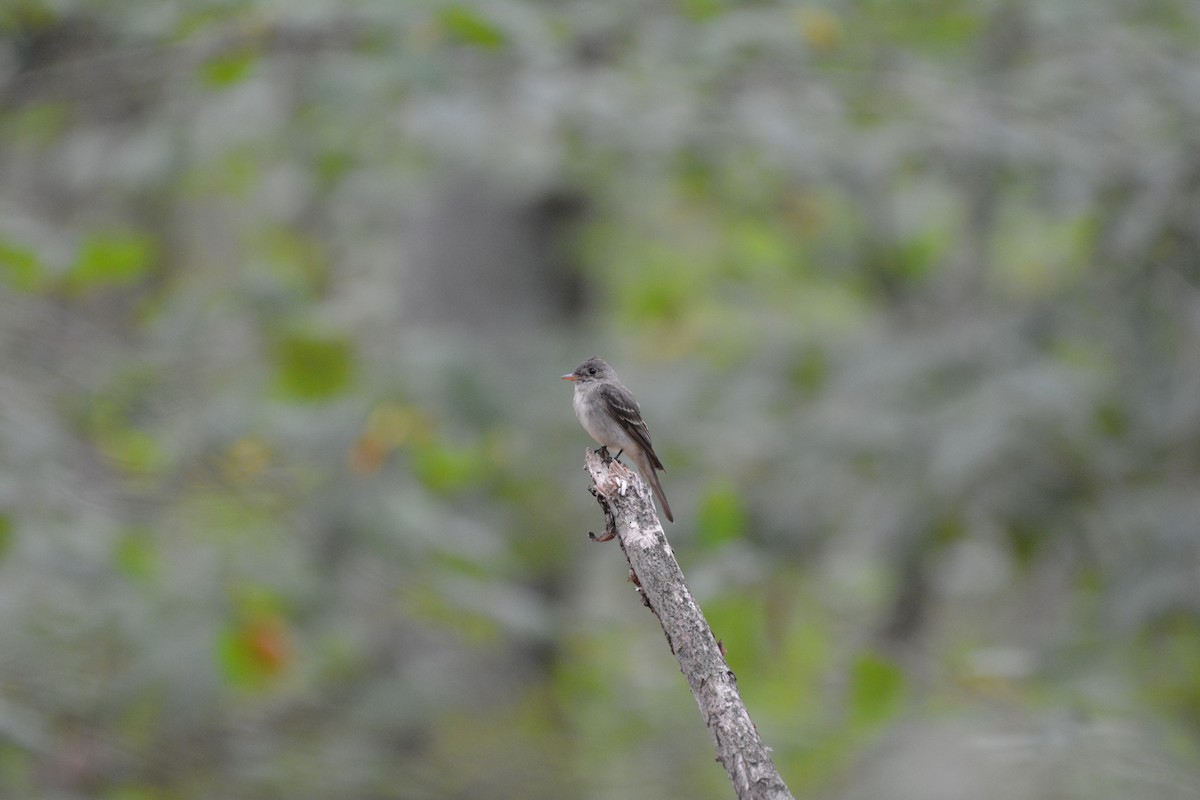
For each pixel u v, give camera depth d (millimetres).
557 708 13586
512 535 14992
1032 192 13352
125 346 11281
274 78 12008
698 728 14273
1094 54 13680
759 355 16312
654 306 22641
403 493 10672
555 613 12898
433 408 11586
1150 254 12219
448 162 13812
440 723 11586
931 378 13109
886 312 19828
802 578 13422
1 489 8930
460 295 16406
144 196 16281
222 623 9070
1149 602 11359
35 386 10055
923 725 10258
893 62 13750
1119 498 12102
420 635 12648
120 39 11898
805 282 20875
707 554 10828
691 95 12484
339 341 11148
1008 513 12109
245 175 15609
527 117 11586
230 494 10539
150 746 9852
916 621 15227
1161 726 9789
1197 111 12703
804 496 13336
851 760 12281
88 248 10430
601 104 11672
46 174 14961
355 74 11031
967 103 13156
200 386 11305
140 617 9039
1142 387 12430
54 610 9023
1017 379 12234
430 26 11125
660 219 20484
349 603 10406
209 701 9086
